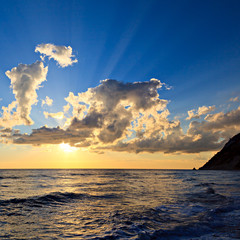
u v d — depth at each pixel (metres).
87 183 29.86
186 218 8.81
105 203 12.88
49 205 11.96
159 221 8.27
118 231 6.81
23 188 22.05
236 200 13.34
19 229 7.01
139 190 20.34
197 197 15.26
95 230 6.97
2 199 13.62
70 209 10.89
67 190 20.25
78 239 6.03
